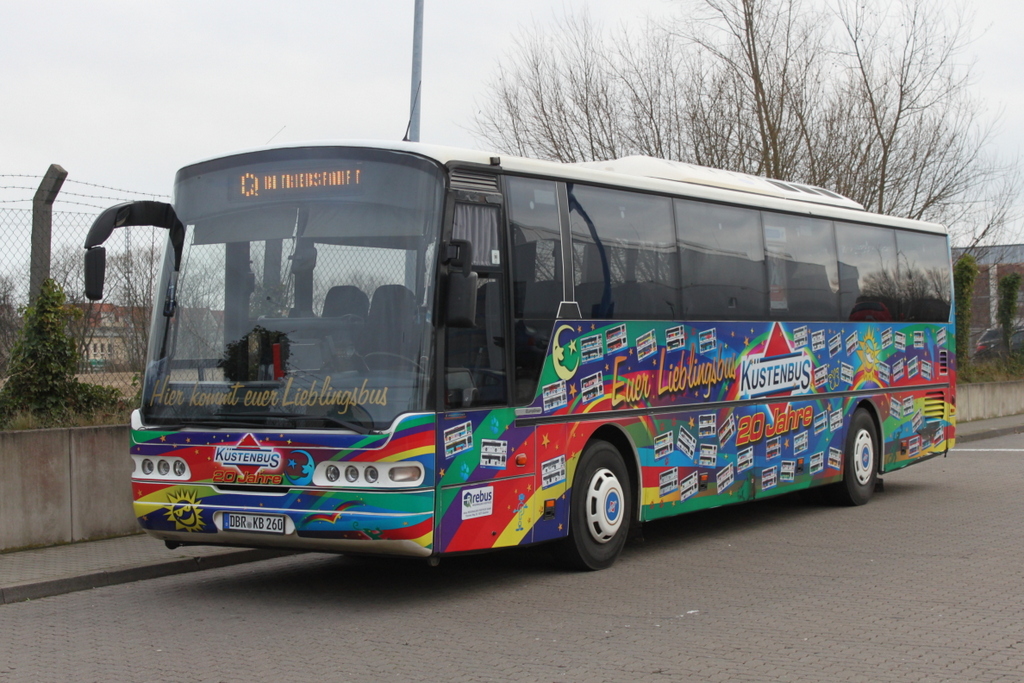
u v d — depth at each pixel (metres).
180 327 8.89
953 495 15.20
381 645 7.30
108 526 11.26
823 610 8.14
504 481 8.87
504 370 8.94
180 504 8.61
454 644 7.30
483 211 8.88
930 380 16.06
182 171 9.23
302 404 8.29
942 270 16.55
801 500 14.95
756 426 12.27
